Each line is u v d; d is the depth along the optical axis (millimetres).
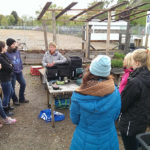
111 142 1699
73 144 1763
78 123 1773
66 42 15461
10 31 24250
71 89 3445
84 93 1564
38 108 4352
